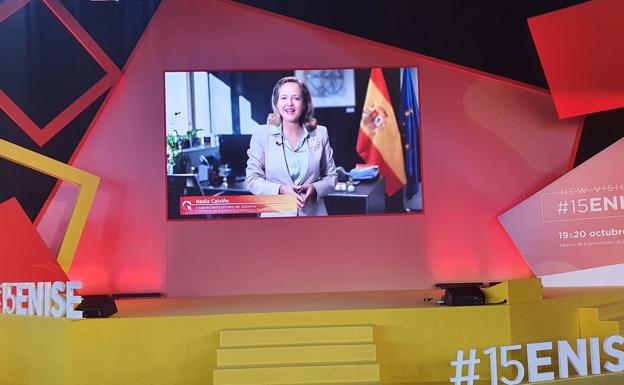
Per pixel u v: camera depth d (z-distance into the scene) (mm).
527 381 6543
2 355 7605
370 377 6488
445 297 7516
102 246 9742
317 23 10008
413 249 9969
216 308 7738
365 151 9961
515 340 7113
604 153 9727
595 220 9703
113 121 9844
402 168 10000
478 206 10070
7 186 9641
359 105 9984
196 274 9781
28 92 9711
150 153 9859
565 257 9789
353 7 10055
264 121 9922
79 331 6875
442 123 10078
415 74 10062
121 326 6930
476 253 10039
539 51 9445
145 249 9773
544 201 9906
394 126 10008
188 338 6965
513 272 10047
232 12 10000
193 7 9992
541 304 7434
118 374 6902
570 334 7719
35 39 9766
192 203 9820
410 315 7125
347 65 10023
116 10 9922
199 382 6941
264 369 6461
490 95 10141
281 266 9844
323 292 9773
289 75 9969
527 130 10148
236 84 9938
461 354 6367
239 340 6848
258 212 9852
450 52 10102
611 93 9406
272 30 10008
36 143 9688
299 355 6668
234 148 9891
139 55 9930
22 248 8734
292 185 9875
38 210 9680
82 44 9844
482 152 10125
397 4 10094
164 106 9898
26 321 7312
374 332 7082
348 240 9914
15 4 9734
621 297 8547
